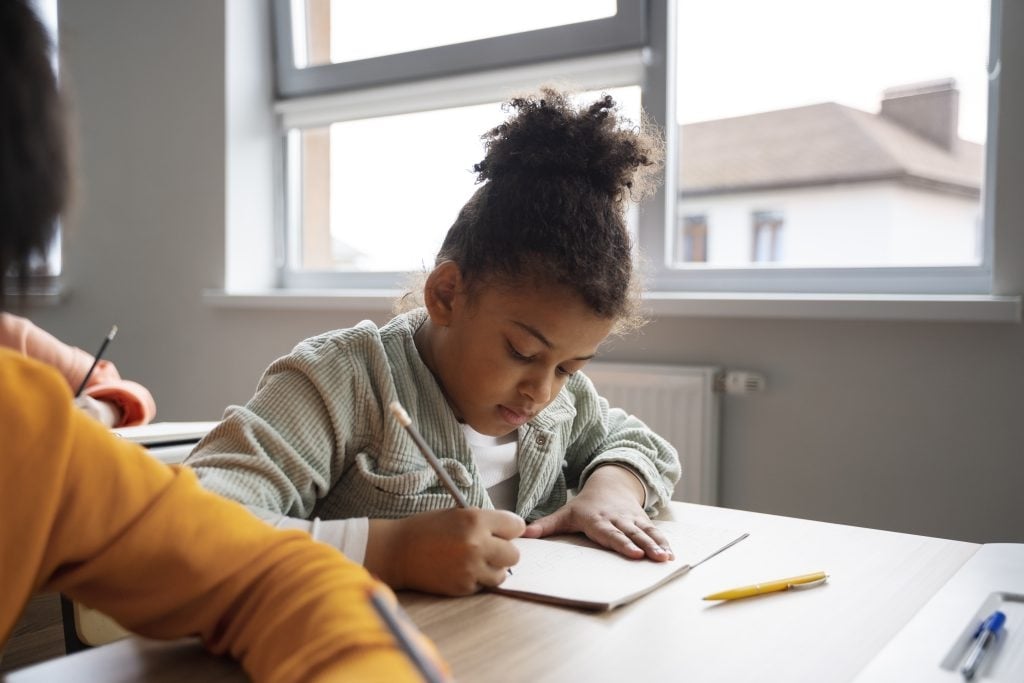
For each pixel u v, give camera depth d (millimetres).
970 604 688
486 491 999
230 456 803
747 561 811
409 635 441
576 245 868
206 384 2631
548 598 693
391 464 910
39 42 451
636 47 2045
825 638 619
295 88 2602
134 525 534
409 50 2381
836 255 1958
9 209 431
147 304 2707
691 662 576
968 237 1780
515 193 903
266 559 562
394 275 2436
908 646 604
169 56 2611
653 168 1016
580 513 921
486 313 899
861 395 1750
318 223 2623
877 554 832
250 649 528
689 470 1847
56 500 500
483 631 631
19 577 482
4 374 504
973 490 1658
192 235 2607
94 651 582
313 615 512
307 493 848
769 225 2023
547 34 2160
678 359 1925
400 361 962
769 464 1840
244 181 2582
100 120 2740
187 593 544
